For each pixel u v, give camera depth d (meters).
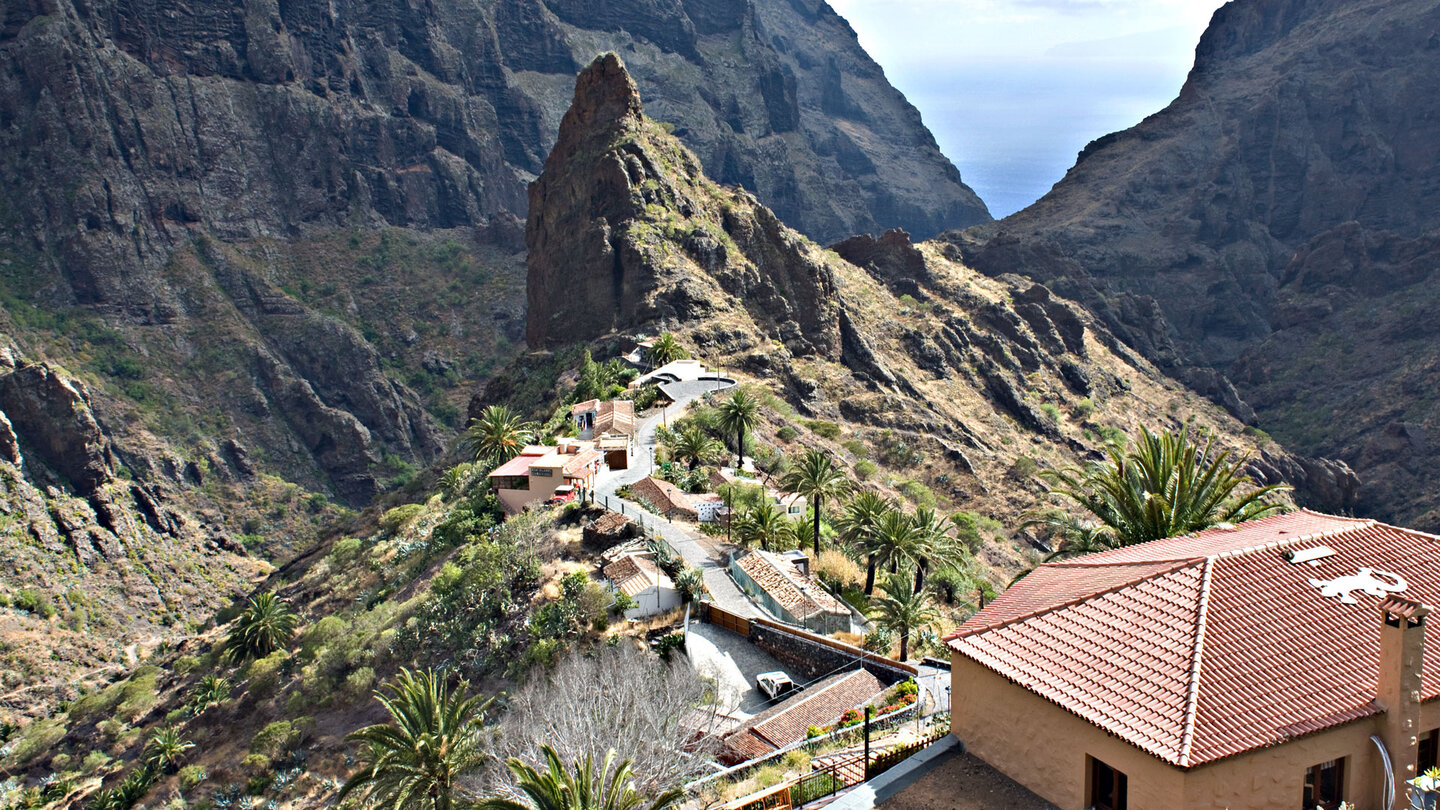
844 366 182.00
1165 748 22.77
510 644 60.44
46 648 169.12
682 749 41.38
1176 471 45.03
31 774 103.06
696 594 61.03
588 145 185.88
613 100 189.38
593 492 85.94
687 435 102.25
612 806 31.22
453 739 43.72
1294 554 28.67
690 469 98.44
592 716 41.03
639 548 67.62
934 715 38.12
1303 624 26.14
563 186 184.50
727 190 199.38
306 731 68.00
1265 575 27.69
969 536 119.31
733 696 50.47
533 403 147.75
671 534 74.12
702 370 141.25
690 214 181.88
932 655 54.25
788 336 176.25
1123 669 25.56
